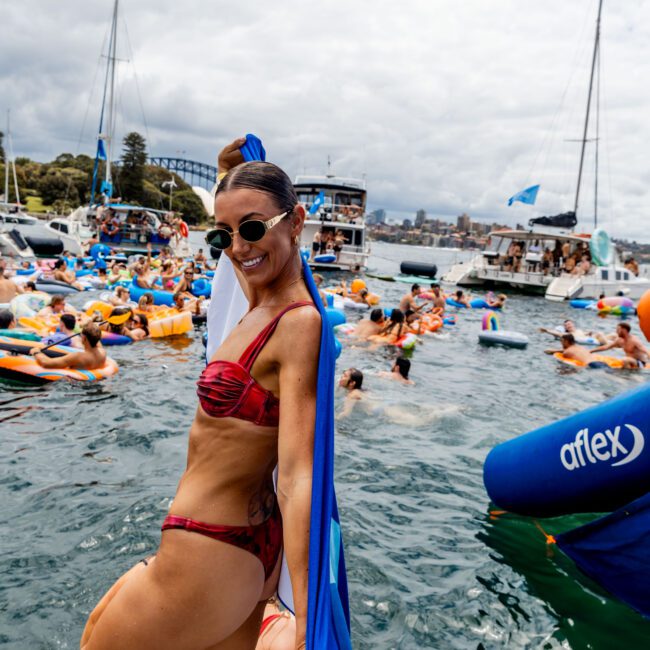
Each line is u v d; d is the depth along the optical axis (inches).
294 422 66.1
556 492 180.5
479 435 301.6
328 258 1294.3
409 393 371.9
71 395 332.2
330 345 68.9
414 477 245.9
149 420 298.5
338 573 78.2
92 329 377.7
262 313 71.8
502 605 163.5
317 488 64.2
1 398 320.8
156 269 993.5
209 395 70.1
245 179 68.4
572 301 1066.7
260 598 76.9
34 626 144.9
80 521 195.5
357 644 146.4
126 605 73.7
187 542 70.2
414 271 1432.1
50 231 1331.2
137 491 219.0
